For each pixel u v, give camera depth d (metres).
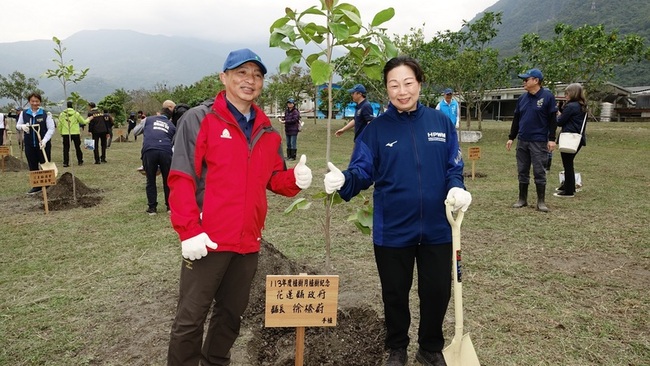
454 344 2.27
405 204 2.50
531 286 4.00
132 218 6.84
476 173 10.29
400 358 2.67
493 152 15.66
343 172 2.49
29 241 5.66
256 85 2.32
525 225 5.92
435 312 2.62
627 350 2.95
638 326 3.26
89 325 3.41
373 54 2.75
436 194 2.52
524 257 4.73
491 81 20.25
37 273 4.53
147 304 3.76
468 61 17.44
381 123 2.59
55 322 3.46
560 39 17.92
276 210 7.23
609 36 16.77
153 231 6.06
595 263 4.54
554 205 7.03
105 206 7.79
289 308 2.32
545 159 6.56
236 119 2.37
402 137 2.53
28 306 3.75
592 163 12.26
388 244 2.56
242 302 2.52
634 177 9.77
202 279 2.30
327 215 3.01
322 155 15.32
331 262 4.70
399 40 18.08
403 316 2.66
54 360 2.95
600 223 5.97
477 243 5.21
